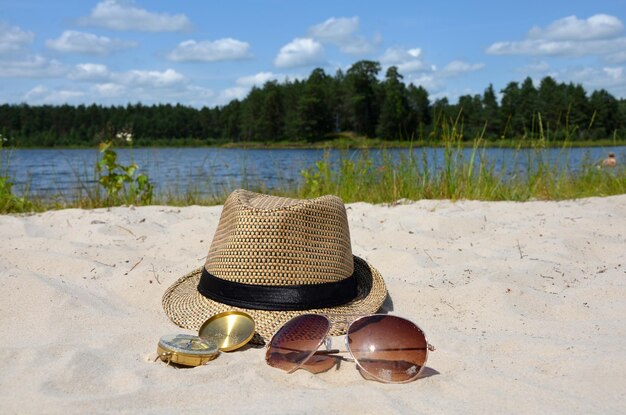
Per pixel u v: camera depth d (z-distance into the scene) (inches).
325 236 27.0
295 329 22.5
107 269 35.6
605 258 39.3
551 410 19.3
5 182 62.4
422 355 21.6
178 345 22.9
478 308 30.0
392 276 35.9
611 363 22.5
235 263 26.3
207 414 18.5
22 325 26.9
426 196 67.0
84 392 20.3
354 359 22.2
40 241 41.0
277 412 18.6
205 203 69.6
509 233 44.5
